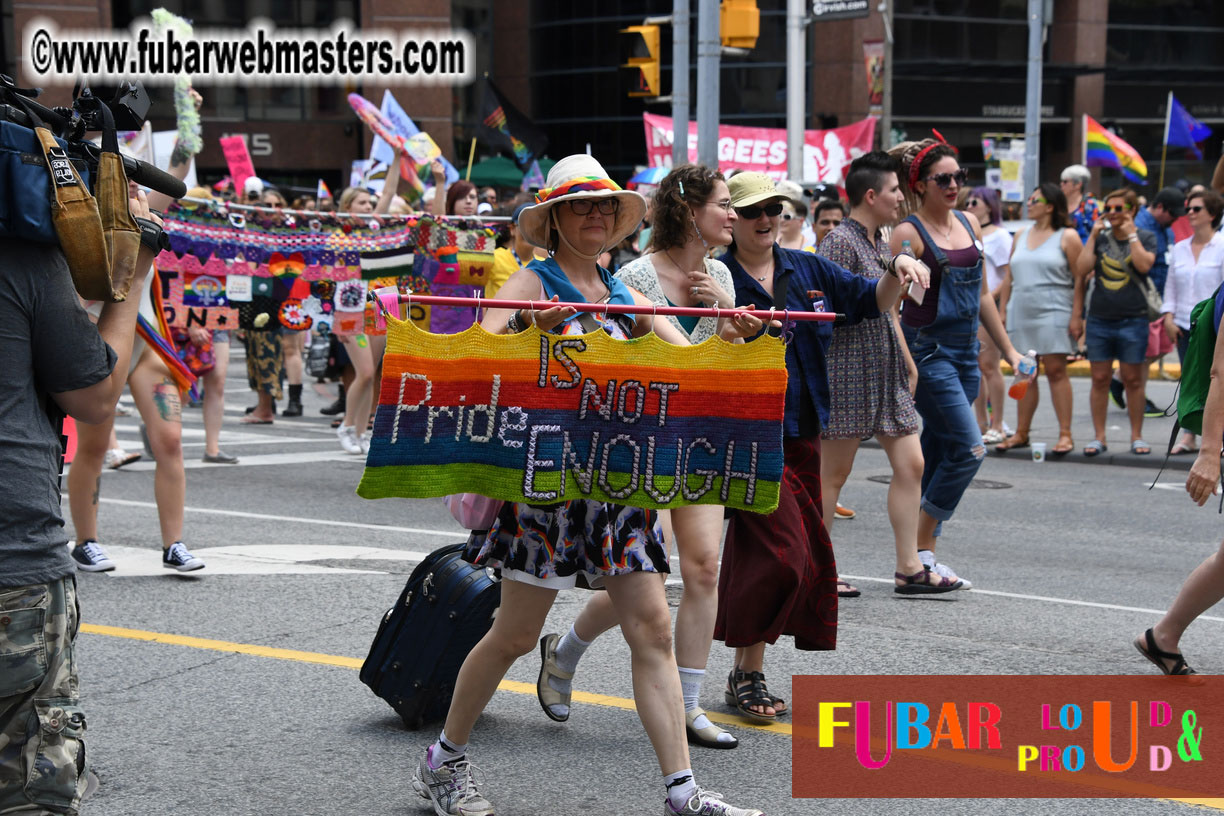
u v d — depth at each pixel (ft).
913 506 23.71
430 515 31.83
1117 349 41.91
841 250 22.11
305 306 37.42
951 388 23.85
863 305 18.19
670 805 13.07
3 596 9.88
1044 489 37.45
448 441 12.93
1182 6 152.25
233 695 17.79
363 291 37.76
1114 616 22.61
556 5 142.51
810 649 17.19
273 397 50.62
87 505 24.90
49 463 10.25
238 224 36.17
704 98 49.14
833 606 17.11
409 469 12.82
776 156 68.28
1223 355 17.37
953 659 19.74
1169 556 28.37
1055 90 149.07
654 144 67.56
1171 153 154.20
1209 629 21.88
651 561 13.08
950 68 140.67
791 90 60.29
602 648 20.21
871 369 22.27
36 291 10.10
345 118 128.98
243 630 20.88
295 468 39.11
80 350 10.32
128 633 20.65
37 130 10.06
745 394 13.33
